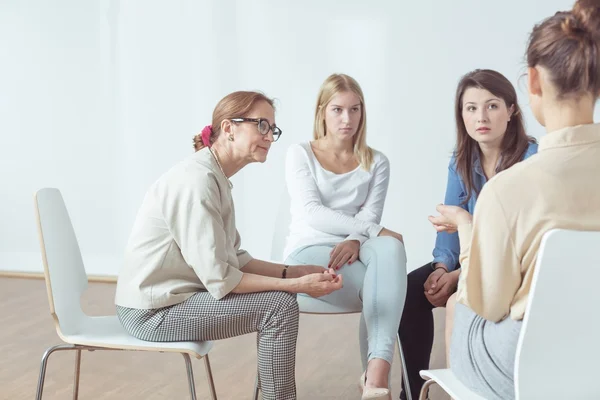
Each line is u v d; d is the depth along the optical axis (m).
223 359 3.23
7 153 5.00
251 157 2.15
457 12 4.24
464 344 1.54
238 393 2.79
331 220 2.56
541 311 1.24
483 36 4.21
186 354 2.02
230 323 2.00
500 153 2.33
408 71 4.36
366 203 2.69
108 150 4.84
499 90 2.26
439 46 4.29
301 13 4.48
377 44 4.39
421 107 4.36
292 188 2.66
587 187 1.32
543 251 1.21
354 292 2.36
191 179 2.03
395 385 2.84
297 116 4.55
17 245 5.04
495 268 1.38
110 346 1.98
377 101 4.43
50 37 4.84
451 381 1.58
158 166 4.77
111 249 4.91
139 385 2.89
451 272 2.36
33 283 4.78
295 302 2.01
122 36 4.73
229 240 2.15
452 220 1.69
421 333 2.44
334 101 2.63
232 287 2.00
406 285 2.27
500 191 1.37
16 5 4.87
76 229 4.96
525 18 4.14
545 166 1.34
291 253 2.54
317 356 3.26
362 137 2.70
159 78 4.71
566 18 1.36
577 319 1.26
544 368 1.28
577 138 1.34
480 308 1.43
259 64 4.57
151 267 2.03
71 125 4.88
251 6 4.54
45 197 2.05
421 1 4.29
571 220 1.32
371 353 2.16
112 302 4.27
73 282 2.13
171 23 4.66
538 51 1.38
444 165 4.35
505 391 1.43
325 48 4.47
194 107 4.68
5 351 3.33
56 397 2.74
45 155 4.94
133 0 4.69
